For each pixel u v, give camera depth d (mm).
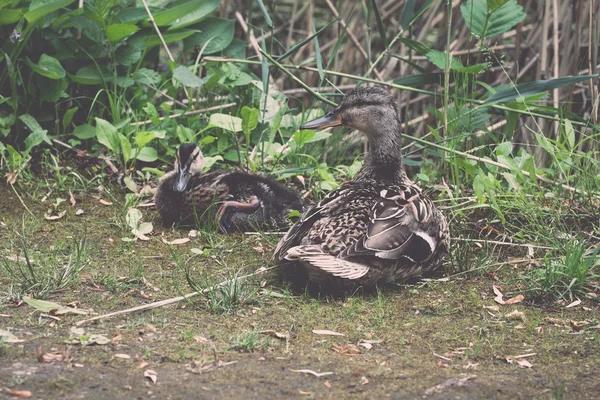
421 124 15508
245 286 9031
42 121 13031
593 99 12914
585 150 13852
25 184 11906
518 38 14172
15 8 12797
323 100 12227
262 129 12859
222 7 17266
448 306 8844
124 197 11906
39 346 7371
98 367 6980
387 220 8820
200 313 8398
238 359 7277
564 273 9336
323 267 8375
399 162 10312
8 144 12656
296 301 8797
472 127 12812
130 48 13445
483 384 7016
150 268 9664
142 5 14016
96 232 10727
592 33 12750
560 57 15367
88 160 12609
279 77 17906
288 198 11383
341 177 12703
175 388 6633
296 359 7355
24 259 9633
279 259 8891
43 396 6391
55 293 8766
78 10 12969
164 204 11070
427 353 7695
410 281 9484
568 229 10844
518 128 15461
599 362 7625
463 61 16109
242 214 10961
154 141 13008
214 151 12930
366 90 10242
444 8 15391
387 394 6719
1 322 7938
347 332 8078
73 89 13422
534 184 11469
